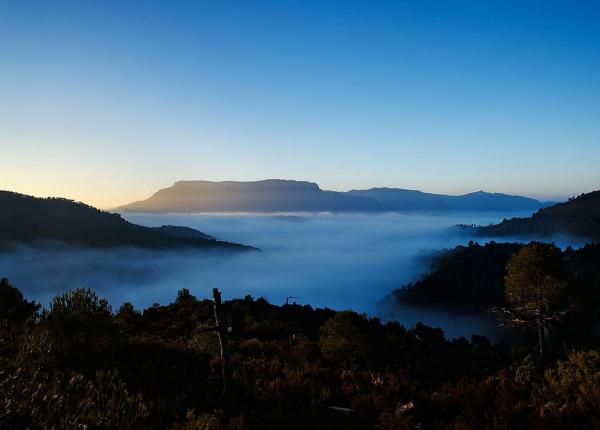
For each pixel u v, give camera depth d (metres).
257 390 15.17
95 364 15.12
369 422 13.04
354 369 19.56
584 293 30.03
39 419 6.42
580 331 58.31
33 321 18.39
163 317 31.44
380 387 16.14
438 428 11.87
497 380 15.30
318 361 20.38
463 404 13.47
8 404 6.30
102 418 7.38
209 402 13.73
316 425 12.17
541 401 12.16
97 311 17.56
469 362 26.05
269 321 31.41
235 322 30.34
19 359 8.95
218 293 14.96
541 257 29.39
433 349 28.36
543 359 27.23
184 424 10.84
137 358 17.44
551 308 29.75
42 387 7.29
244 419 12.19
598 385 11.27
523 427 10.90
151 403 11.56
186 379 16.06
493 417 11.51
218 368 17.75
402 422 12.02
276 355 21.44
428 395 15.09
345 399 15.44
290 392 15.34
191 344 21.84
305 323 35.47
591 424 10.23
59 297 17.30
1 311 20.45
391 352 23.97
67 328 16.50
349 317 23.03
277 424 12.21
